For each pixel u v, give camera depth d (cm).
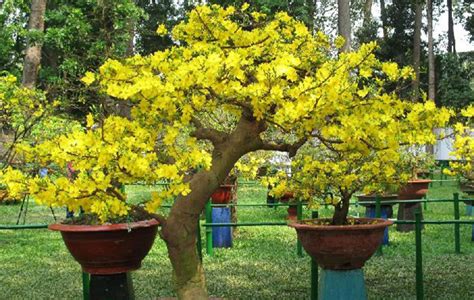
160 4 2800
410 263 728
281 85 343
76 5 1328
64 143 326
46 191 330
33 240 933
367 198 922
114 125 342
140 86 315
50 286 621
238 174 914
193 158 322
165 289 599
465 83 2627
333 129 353
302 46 409
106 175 341
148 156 318
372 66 389
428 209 1331
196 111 357
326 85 330
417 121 366
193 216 383
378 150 392
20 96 617
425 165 927
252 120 386
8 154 591
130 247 412
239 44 380
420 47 2762
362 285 455
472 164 521
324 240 441
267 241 909
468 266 707
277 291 589
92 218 432
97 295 428
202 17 380
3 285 627
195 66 317
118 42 1081
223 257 778
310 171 512
